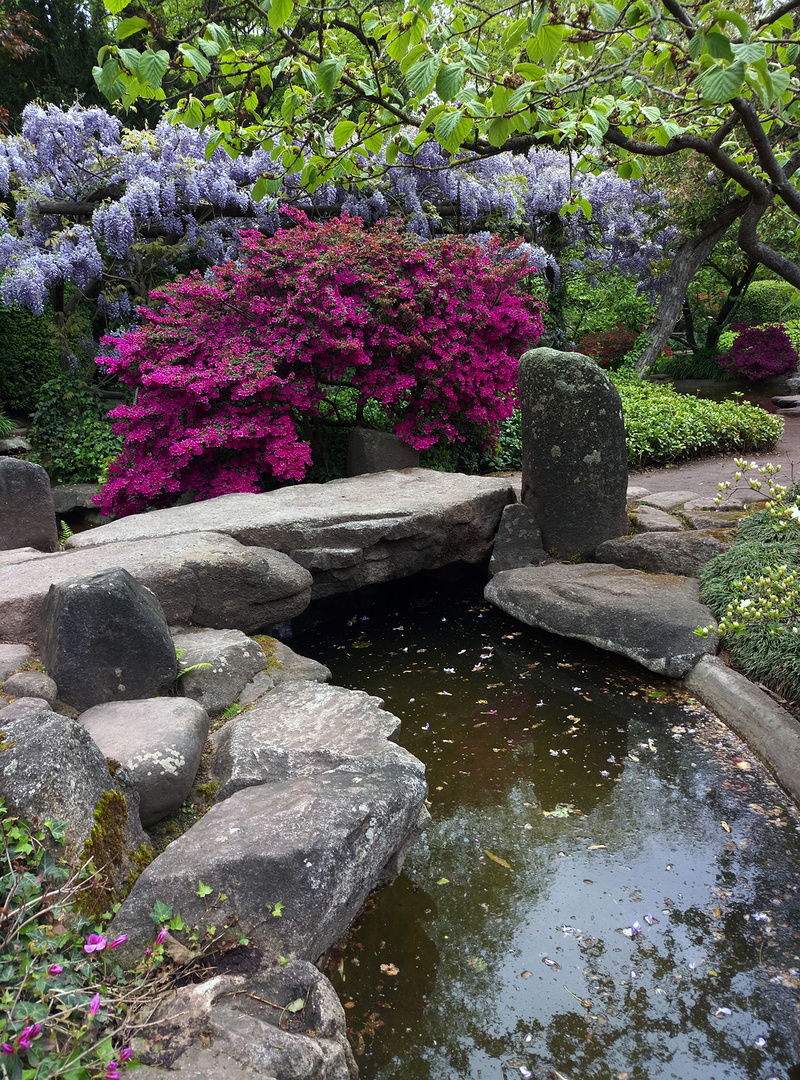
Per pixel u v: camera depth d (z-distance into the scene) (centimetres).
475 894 279
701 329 1914
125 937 193
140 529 474
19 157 902
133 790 252
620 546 534
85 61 1356
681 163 1160
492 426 779
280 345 650
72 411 941
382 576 526
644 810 321
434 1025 226
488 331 734
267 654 399
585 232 1159
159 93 256
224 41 244
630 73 270
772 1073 207
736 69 198
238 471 634
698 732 374
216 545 435
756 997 230
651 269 1359
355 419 782
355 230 717
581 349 1574
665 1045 217
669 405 973
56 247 887
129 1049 169
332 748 287
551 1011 229
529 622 497
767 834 300
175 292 728
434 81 230
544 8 224
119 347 691
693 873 283
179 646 369
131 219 881
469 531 559
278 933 209
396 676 454
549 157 1040
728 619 405
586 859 294
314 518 497
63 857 209
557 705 412
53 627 314
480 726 396
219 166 907
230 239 1007
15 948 185
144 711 293
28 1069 160
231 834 228
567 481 553
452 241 730
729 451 949
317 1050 181
